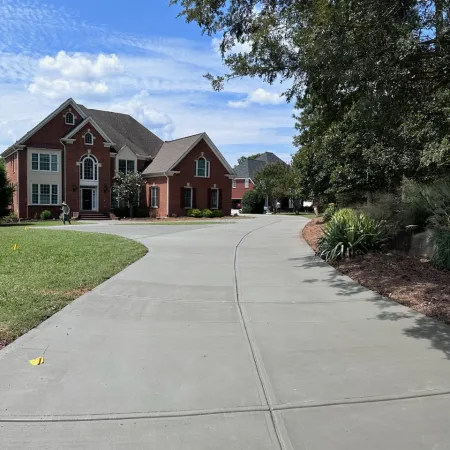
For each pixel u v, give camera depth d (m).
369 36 5.72
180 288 7.20
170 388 3.57
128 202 35.84
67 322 5.27
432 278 7.39
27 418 3.09
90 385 3.60
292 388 3.58
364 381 3.70
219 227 20.98
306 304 6.23
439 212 9.15
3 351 4.30
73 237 15.63
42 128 33.09
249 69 8.16
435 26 5.91
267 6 7.72
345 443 2.82
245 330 5.07
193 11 7.80
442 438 2.87
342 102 7.03
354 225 10.23
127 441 2.85
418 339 4.72
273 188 48.97
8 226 24.44
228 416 3.15
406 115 6.60
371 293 6.82
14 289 6.81
